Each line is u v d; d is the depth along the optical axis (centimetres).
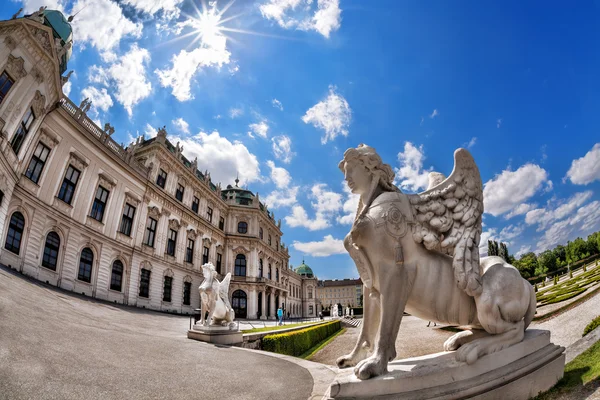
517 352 248
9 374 332
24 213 1717
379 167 291
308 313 7062
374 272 272
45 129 1908
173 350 671
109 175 2402
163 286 2914
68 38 2236
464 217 271
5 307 636
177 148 3462
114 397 330
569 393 230
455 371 229
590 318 714
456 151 287
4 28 1496
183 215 3353
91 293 2139
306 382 419
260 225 4931
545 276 5650
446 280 261
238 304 4206
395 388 224
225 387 400
